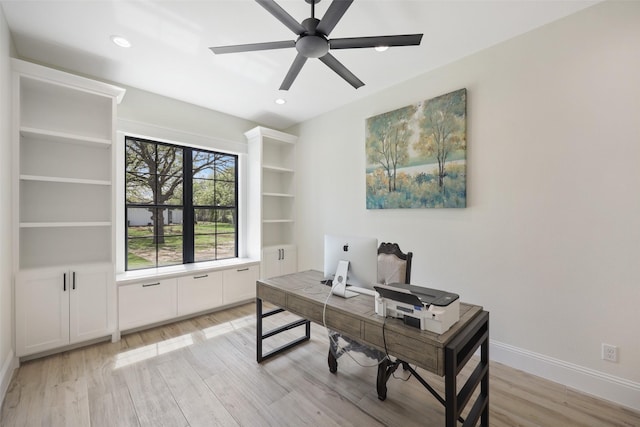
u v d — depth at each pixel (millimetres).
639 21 1776
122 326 2785
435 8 1951
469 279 2531
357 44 1681
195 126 3660
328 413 1771
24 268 2350
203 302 3387
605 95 1889
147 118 3252
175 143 3570
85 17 2025
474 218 2498
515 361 2273
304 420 1711
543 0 1880
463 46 2396
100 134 2818
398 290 1449
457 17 2043
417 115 2832
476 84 2484
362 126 3453
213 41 2309
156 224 3508
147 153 3445
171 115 3441
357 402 1872
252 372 2217
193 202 3828
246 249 4281
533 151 2184
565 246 2051
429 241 2803
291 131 4488
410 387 2039
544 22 2098
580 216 1988
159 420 1708
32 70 2264
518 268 2264
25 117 2455
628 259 1820
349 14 2010
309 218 4188
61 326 2418
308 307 1924
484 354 1621
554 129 2088
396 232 3088
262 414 1762
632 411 1772
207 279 3426
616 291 1861
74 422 1682
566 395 1936
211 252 3996
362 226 3453
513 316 2291
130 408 1807
